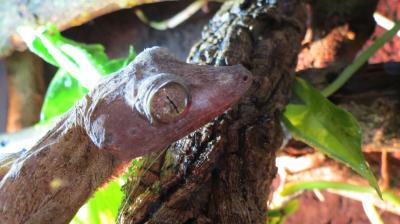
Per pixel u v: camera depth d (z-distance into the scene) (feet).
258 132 0.52
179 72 0.46
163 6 1.04
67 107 0.75
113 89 0.46
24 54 1.08
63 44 0.68
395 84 0.66
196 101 0.45
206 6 1.01
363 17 0.74
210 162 0.48
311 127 0.60
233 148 0.50
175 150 0.50
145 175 0.49
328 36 0.74
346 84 0.68
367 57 0.66
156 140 0.46
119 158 0.47
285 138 0.64
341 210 0.95
